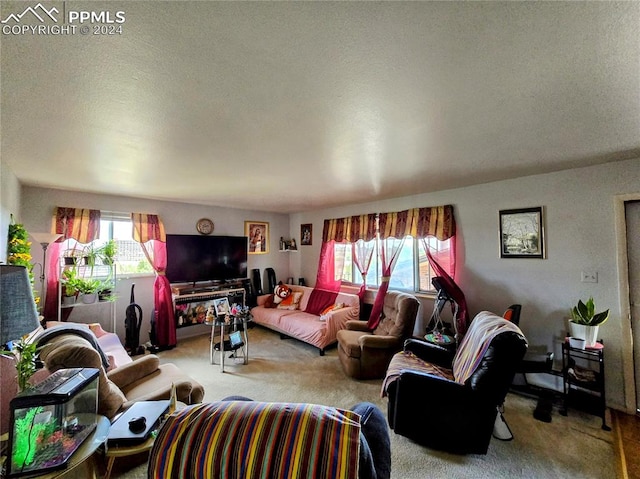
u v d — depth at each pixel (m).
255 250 5.59
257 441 0.78
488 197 3.35
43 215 3.45
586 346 2.43
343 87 1.30
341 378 3.12
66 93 1.32
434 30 0.95
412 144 2.06
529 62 1.12
